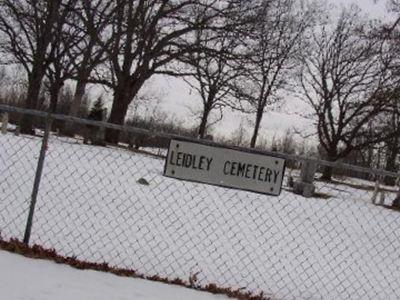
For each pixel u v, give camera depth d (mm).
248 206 12094
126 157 14906
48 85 45031
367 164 48375
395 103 28328
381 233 12586
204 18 31781
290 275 7324
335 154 38375
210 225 9555
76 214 8336
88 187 10648
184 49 32125
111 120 33312
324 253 9141
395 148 36781
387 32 21328
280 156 6242
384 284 7699
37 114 6270
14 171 10797
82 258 6402
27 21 32875
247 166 6246
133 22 31656
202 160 6227
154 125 55938
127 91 33250
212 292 6039
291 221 10820
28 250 6090
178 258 7098
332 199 15789
